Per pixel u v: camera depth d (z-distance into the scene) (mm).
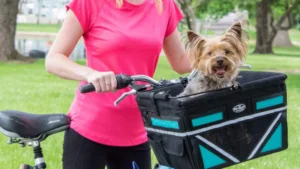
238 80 3570
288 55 35469
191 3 31000
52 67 3303
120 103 3480
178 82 3514
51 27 48094
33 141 3561
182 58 3854
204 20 41250
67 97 12680
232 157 2832
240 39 3678
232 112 2801
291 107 11812
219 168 2803
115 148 3605
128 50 3434
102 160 3609
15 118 3488
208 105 2725
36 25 50938
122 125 3543
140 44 3441
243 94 2811
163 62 24516
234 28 3703
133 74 3492
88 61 3543
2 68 18812
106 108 3488
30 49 27156
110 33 3408
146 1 3518
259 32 37156
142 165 3715
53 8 55875
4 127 3488
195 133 2717
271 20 36969
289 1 35844
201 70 3572
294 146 8109
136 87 3164
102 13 3430
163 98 2770
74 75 3195
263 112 2895
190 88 3500
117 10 3441
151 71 3602
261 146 2922
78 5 3406
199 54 3666
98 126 3521
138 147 3672
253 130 2881
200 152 2738
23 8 55719
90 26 3453
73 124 3578
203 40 3688
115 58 3441
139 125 3609
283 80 2928
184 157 2779
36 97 12539
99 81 3014
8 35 21453
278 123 2955
